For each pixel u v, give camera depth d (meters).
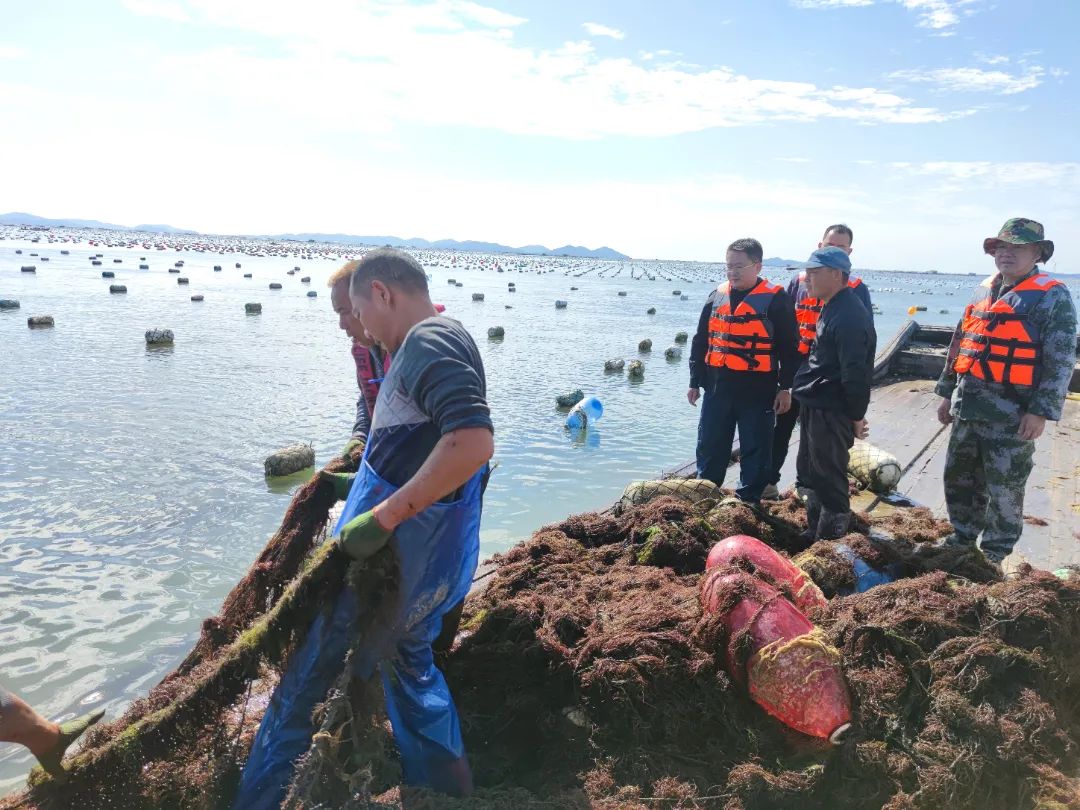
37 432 12.03
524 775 3.15
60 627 6.26
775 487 6.66
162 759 2.72
